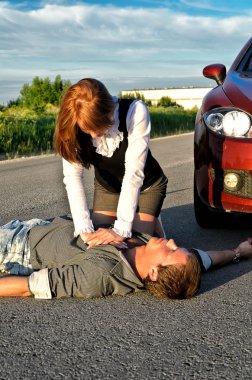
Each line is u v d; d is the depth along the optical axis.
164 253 2.93
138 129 3.08
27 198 6.13
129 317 2.68
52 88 52.31
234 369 2.13
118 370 2.14
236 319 2.63
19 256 3.22
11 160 11.17
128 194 3.05
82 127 2.78
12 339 2.45
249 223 4.50
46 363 2.21
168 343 2.37
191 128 24.50
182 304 2.85
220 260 3.43
